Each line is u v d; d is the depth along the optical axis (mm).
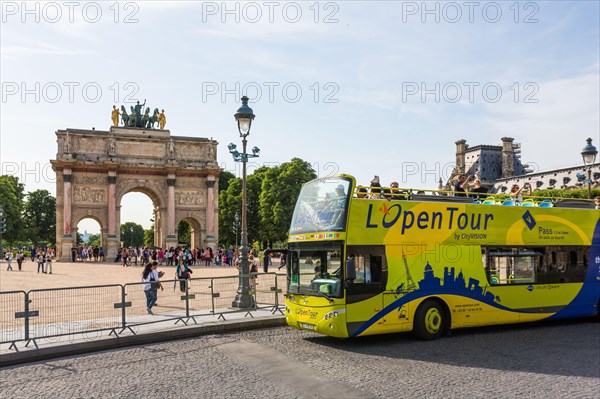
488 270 25297
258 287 31969
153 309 30562
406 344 22547
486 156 165625
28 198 192625
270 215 127625
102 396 15398
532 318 26234
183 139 122812
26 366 19578
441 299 23984
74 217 114250
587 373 17188
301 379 16719
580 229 28297
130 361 19828
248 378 16938
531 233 26750
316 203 23750
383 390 15398
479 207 25453
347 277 21719
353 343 22844
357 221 22438
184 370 18172
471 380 16422
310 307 22828
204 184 124000
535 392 15117
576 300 27594
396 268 23031
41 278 60438
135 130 119250
